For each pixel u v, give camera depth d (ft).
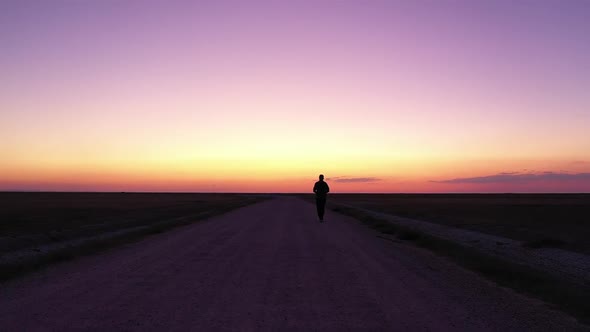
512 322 22.15
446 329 20.71
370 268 36.99
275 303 24.95
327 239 58.03
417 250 50.49
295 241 55.16
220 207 162.30
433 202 270.26
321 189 89.71
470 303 25.90
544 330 20.97
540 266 42.42
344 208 155.63
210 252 44.80
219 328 20.24
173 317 21.83
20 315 21.70
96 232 68.69
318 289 28.71
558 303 26.35
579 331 20.88
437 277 33.91
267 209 153.28
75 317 21.50
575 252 52.29
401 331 20.31
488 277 34.35
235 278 31.78
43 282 29.89
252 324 20.95
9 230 71.26
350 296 26.94
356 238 60.75
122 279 31.04
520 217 117.50
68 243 55.98
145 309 23.21
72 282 29.91
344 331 20.17
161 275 32.60
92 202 231.71
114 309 23.09
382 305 24.94
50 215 112.78
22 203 209.97
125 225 81.20
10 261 40.14
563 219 108.06
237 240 55.72
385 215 127.65
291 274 33.60
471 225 90.94
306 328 20.52
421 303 25.62
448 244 51.83
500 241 63.41
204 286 29.04
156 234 63.31
